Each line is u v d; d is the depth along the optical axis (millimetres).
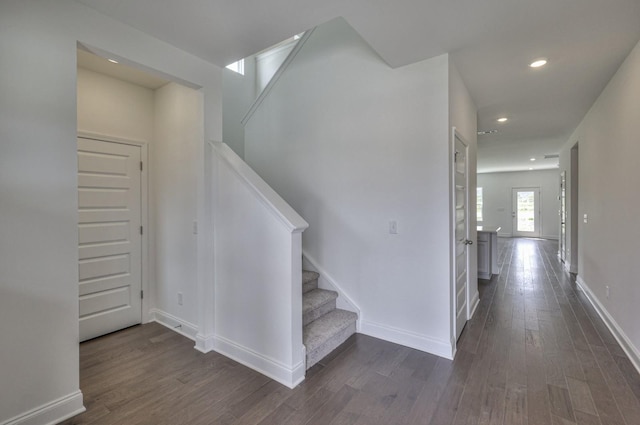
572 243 5746
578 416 1891
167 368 2461
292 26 2170
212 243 2756
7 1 1661
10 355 1690
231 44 2422
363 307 3070
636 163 2586
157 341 2938
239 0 1891
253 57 5340
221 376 2346
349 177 3131
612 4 1965
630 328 2664
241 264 2543
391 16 2057
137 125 3291
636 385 2207
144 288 3373
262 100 3818
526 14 2057
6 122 1663
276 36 2299
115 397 2092
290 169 3564
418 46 2455
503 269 6102
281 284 2279
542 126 5020
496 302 4082
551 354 2664
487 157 8297
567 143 6094
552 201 10938
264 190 2406
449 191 2619
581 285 4699
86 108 2947
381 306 2961
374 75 2959
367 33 2270
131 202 3266
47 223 1808
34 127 1757
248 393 2135
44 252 1798
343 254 3186
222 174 2676
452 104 2705
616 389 2162
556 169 10867
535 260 7027
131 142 3248
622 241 2900
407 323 2816
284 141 3615
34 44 1752
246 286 2508
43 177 1791
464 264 3357
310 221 3408
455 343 2775
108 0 1895
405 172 2795
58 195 1848
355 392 2143
